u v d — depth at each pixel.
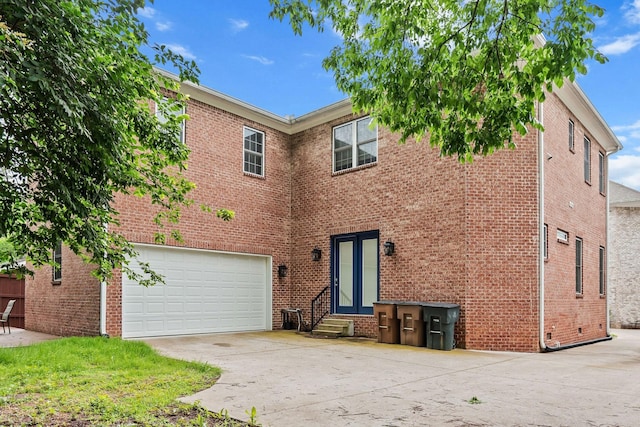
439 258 11.35
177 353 9.48
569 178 13.07
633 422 4.93
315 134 14.95
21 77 3.55
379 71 6.18
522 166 11.01
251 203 14.27
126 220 11.38
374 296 13.03
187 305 12.66
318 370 7.76
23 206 4.69
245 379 6.95
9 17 3.62
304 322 14.48
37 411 4.86
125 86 4.82
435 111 6.05
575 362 8.96
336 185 14.09
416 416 5.09
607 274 15.75
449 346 10.31
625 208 20.41
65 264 12.33
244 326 13.97
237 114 14.10
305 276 14.70
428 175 11.81
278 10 6.15
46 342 8.94
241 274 14.05
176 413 4.91
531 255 10.77
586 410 5.38
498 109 5.74
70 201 4.23
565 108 13.02
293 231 15.23
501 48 5.52
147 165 6.62
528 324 10.59
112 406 5.04
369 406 5.49
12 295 15.23
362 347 10.67
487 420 4.96
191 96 12.84
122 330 11.27
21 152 4.17
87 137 4.06
